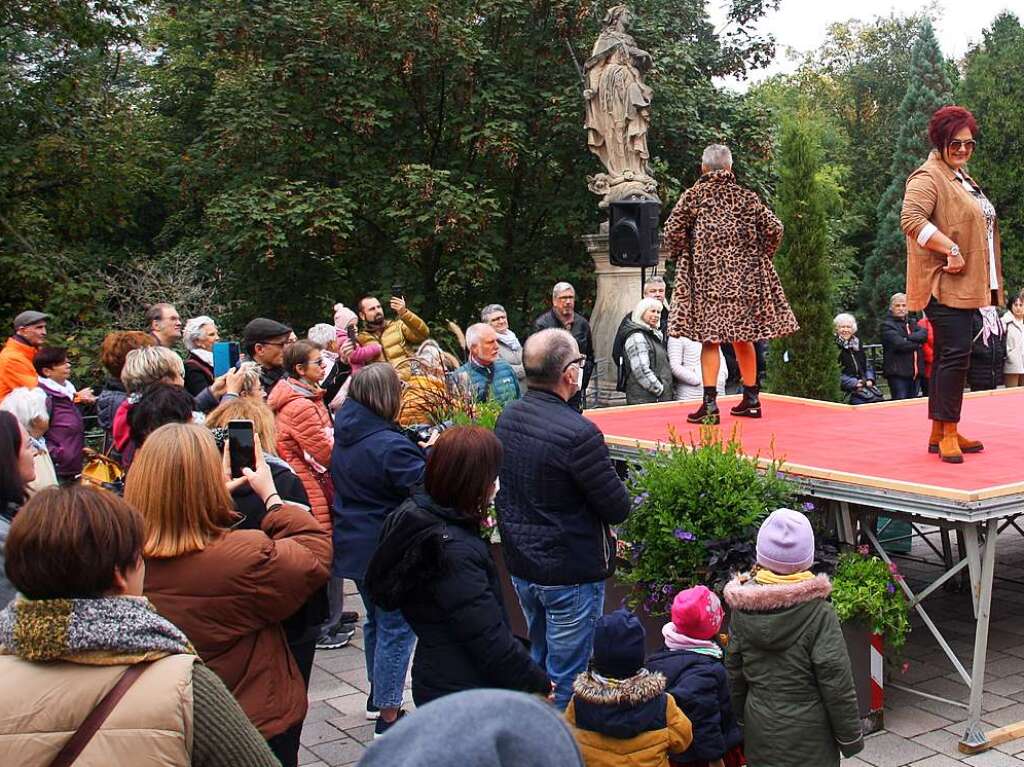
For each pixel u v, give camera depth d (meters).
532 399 4.67
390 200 17.39
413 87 18.28
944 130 5.51
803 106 43.06
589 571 4.58
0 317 18.55
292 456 6.13
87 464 6.89
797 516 4.02
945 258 5.61
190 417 4.37
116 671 2.08
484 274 17.48
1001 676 6.12
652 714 3.27
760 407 8.10
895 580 5.41
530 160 18.39
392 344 8.91
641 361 9.18
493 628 3.50
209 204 16.98
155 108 24.53
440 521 3.58
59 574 2.10
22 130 19.91
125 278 19.06
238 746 2.13
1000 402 8.63
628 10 15.22
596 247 14.79
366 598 5.35
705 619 3.78
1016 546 9.38
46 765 2.03
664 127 18.75
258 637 3.33
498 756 1.15
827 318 12.54
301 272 18.28
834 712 3.87
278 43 17.14
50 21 17.95
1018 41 32.75
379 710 5.33
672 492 5.63
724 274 7.18
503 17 18.02
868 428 7.23
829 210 35.75
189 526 3.19
